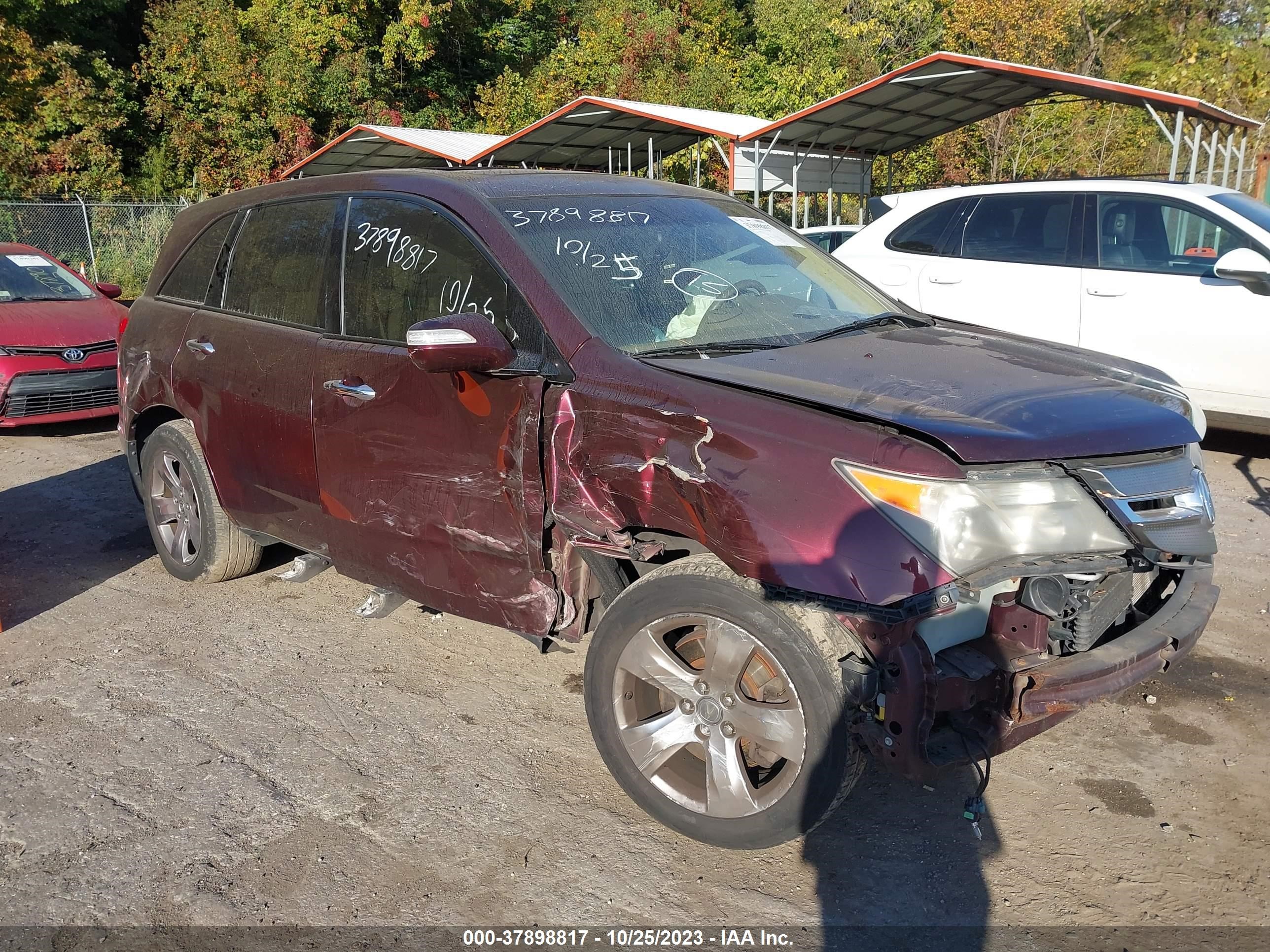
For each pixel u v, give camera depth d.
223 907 2.63
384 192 3.69
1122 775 3.22
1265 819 2.98
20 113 24.81
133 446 5.01
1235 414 6.62
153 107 27.66
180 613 4.57
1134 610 3.02
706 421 2.65
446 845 2.89
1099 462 2.58
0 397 7.88
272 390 3.90
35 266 9.38
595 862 2.81
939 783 3.20
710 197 4.13
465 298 3.29
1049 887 2.70
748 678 2.73
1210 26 29.53
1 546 5.53
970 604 2.64
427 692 3.82
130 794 3.15
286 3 29.45
